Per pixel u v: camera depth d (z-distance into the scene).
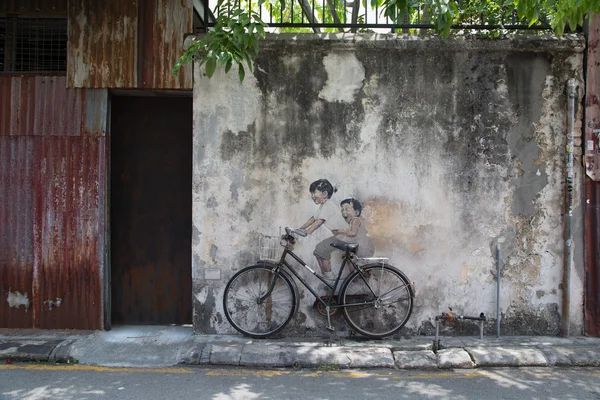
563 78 6.20
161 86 6.21
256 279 6.18
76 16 6.21
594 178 6.14
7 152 6.27
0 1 6.27
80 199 6.25
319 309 6.12
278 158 6.20
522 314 6.21
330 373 5.32
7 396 4.66
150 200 6.67
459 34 6.22
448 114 6.20
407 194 6.20
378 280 6.18
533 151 6.21
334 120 6.19
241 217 6.20
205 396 4.70
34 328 6.29
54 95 6.26
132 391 4.80
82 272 6.26
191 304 6.66
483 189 6.21
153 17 6.22
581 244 6.20
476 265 6.22
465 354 5.56
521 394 4.78
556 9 6.10
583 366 5.52
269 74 6.19
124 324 6.63
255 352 5.58
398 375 5.26
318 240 6.21
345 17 7.71
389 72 6.19
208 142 6.18
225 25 5.74
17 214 6.27
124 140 6.64
